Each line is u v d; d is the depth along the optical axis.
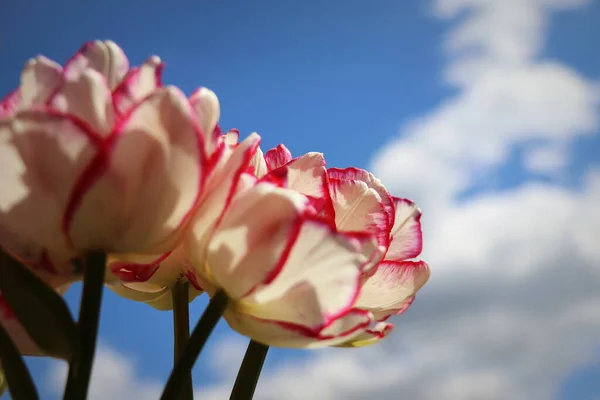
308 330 0.31
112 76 0.31
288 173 0.34
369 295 0.38
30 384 0.29
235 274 0.30
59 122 0.27
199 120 0.30
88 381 0.28
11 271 0.27
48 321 0.27
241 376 0.37
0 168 0.27
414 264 0.38
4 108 0.30
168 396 0.30
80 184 0.27
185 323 0.39
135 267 0.31
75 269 0.30
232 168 0.30
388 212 0.39
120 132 0.27
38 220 0.28
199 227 0.31
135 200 0.28
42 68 0.30
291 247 0.29
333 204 0.37
